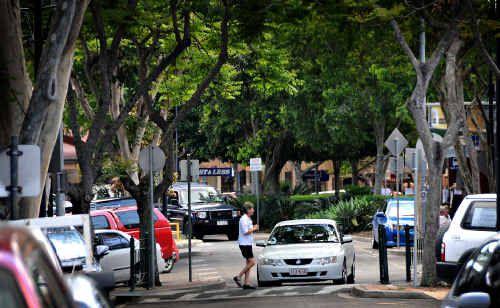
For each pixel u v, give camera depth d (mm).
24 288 5363
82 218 18875
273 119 73062
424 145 30469
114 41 30062
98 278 11953
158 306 27703
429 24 31047
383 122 72438
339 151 76500
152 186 33625
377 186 74125
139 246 33625
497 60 30406
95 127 30125
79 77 42875
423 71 30328
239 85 52969
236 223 62906
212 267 43875
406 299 27250
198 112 75875
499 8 30266
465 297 10609
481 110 44656
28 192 17672
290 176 137500
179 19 35500
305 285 33562
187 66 44188
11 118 23281
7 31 23297
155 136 48031
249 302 27406
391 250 48500
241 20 30000
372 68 46875
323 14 29438
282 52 44250
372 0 28891
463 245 26734
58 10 20906
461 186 56531
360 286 29375
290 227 34312
